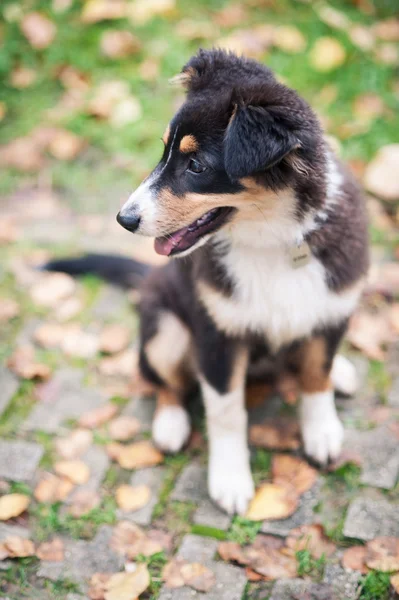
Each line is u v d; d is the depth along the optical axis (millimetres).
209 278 1299
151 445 1423
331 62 1893
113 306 1599
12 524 1352
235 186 1230
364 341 1517
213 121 1227
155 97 1887
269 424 1441
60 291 1615
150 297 1419
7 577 1303
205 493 1372
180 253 1271
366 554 1295
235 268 1291
